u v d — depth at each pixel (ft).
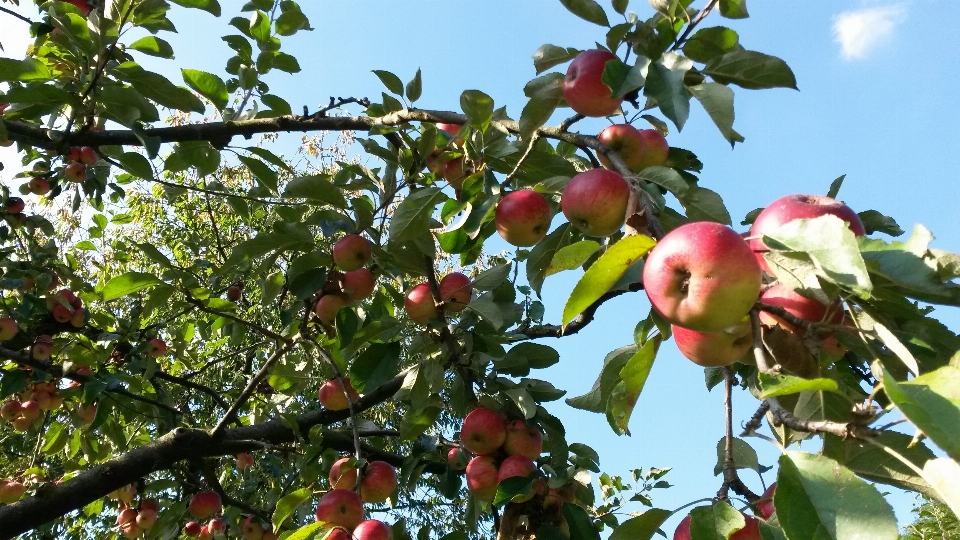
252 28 11.98
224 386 25.64
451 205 9.52
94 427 14.84
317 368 16.51
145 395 17.79
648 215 6.14
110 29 10.42
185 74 11.53
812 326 4.78
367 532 8.17
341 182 12.31
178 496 19.15
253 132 11.91
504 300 10.92
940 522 21.49
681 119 6.43
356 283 11.08
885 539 3.59
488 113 9.18
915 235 4.58
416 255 10.60
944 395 3.44
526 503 8.89
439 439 12.19
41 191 16.25
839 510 3.79
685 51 7.53
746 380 8.64
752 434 4.49
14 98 10.53
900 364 5.17
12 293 17.28
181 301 15.57
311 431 12.20
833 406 5.55
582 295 5.06
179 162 12.35
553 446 10.41
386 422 27.27
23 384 14.70
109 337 15.88
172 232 29.53
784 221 5.31
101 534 23.12
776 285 5.27
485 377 10.43
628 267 5.14
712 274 4.52
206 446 13.89
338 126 11.71
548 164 9.66
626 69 6.98
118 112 11.20
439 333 10.39
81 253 27.45
